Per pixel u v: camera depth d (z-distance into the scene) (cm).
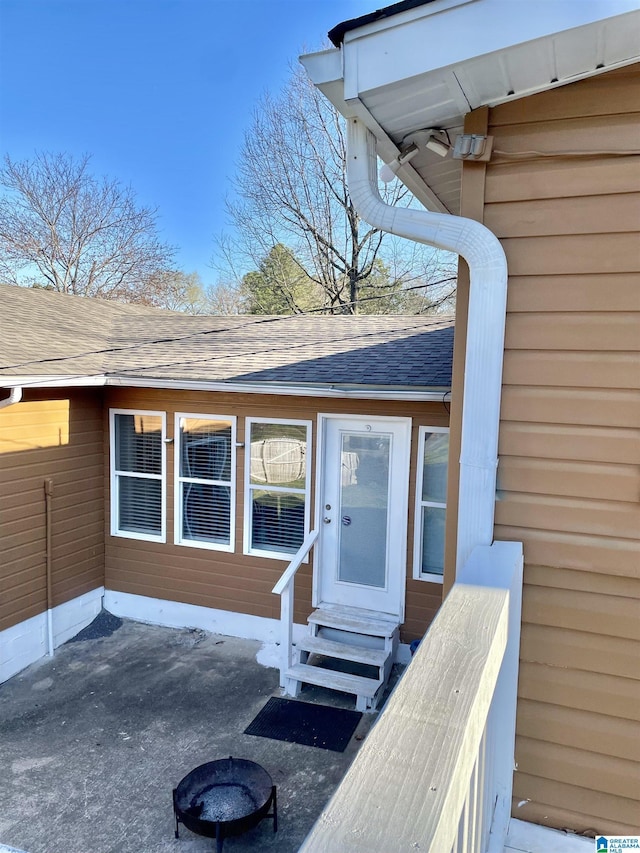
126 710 518
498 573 189
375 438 599
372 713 510
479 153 217
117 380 643
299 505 632
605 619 212
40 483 623
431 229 225
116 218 2439
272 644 644
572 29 179
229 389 600
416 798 91
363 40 204
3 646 577
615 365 207
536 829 219
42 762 448
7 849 276
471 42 190
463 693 120
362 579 613
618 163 205
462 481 223
